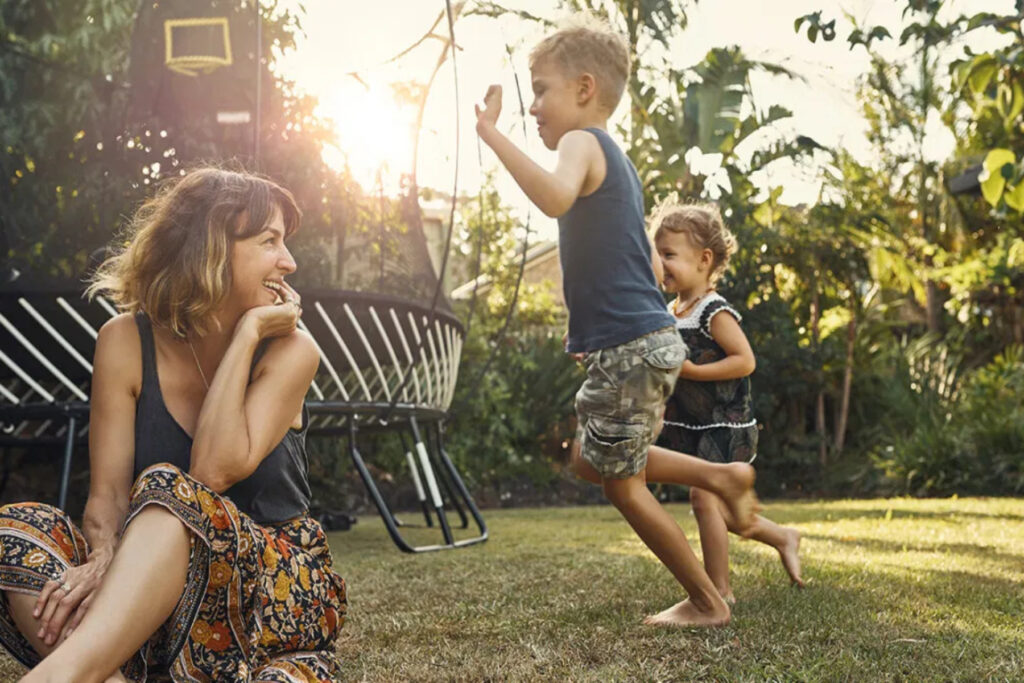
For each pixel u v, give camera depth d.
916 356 8.67
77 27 3.24
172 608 1.11
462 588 2.38
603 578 2.47
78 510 4.65
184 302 1.28
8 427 3.81
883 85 7.59
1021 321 9.12
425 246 3.71
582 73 2.00
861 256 8.02
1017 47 2.96
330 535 4.14
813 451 7.61
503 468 6.71
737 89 7.31
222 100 3.30
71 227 3.22
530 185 1.77
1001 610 1.98
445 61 3.51
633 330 1.84
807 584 2.32
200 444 1.22
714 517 2.21
